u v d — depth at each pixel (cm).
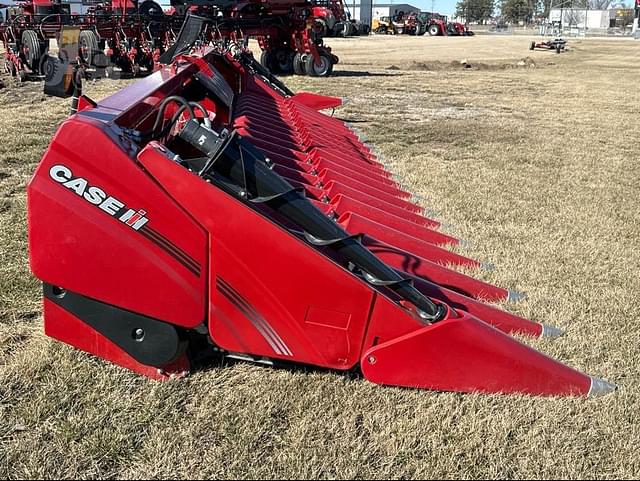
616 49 4350
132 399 316
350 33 5319
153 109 368
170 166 296
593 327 410
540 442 296
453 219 618
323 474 275
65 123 293
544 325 403
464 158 916
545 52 3803
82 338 324
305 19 1983
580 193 741
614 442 299
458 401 321
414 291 321
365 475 276
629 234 598
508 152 971
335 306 316
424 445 293
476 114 1371
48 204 294
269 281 312
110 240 299
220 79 595
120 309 314
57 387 324
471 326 321
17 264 471
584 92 1861
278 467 278
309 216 312
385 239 474
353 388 328
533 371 326
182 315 312
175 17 1742
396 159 886
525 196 718
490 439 297
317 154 634
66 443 288
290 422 305
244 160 307
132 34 1705
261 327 320
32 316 403
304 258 309
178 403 316
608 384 337
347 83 1866
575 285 477
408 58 2994
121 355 329
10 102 1235
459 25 6272
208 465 278
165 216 300
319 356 324
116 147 293
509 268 501
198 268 308
